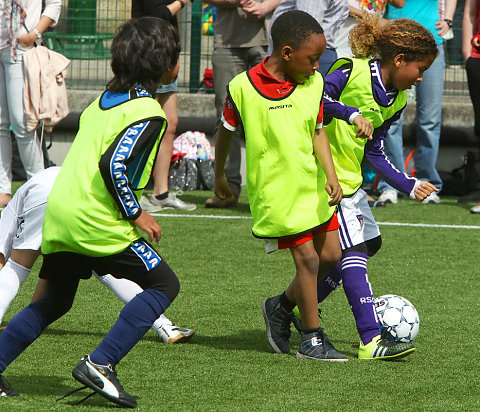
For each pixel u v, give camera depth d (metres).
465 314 14.69
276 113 11.20
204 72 32.62
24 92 22.66
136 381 10.66
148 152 9.45
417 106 28.00
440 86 27.61
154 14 23.23
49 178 10.66
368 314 12.06
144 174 9.52
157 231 9.38
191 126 31.02
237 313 14.52
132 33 9.56
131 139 9.20
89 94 31.25
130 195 9.25
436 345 12.77
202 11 32.38
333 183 11.30
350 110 11.47
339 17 22.16
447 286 16.80
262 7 23.47
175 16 24.19
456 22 32.19
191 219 23.25
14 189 26.97
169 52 9.65
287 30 10.98
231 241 20.62
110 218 9.40
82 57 32.69
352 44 12.38
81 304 14.77
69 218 9.39
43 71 22.44
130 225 9.53
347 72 12.12
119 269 9.58
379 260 19.03
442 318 14.38
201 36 32.41
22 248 10.58
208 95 31.16
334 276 12.78
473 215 25.05
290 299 12.29
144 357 11.84
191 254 19.16
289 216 11.34
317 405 9.83
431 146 28.02
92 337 12.78
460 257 19.48
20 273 10.70
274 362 11.73
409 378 11.07
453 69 32.44
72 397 9.95
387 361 11.90
